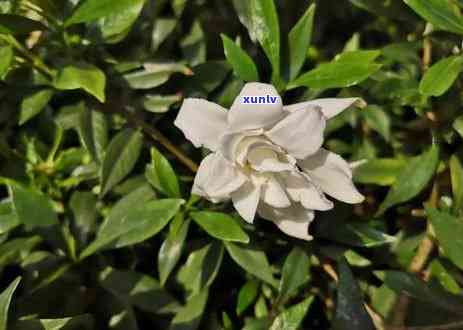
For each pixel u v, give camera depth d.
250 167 0.32
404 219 0.38
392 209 0.38
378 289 0.35
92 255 0.37
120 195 0.37
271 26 0.34
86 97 0.37
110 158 0.36
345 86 0.34
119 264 0.38
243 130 0.31
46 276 0.36
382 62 0.37
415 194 0.35
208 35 0.40
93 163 0.37
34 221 0.35
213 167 0.31
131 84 0.37
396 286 0.34
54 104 0.38
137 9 0.35
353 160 0.38
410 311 0.35
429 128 0.37
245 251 0.35
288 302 0.37
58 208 0.37
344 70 0.34
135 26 0.38
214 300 0.38
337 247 0.36
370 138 0.38
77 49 0.36
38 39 0.36
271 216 0.33
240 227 0.34
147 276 0.36
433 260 0.35
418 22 0.37
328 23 0.42
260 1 0.34
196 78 0.37
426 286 0.34
